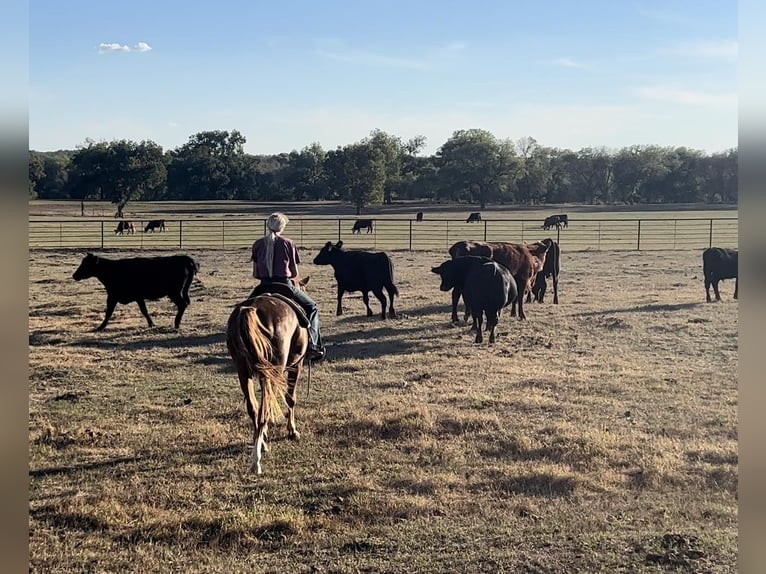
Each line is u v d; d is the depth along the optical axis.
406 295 19.70
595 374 11.00
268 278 7.88
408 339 13.78
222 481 6.86
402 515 6.13
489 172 103.75
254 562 5.34
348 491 6.59
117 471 7.15
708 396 9.80
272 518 5.96
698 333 14.23
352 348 12.97
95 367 11.55
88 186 93.00
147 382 10.68
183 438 8.09
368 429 8.30
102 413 9.12
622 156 112.44
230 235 44.41
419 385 10.38
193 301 18.69
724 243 39.34
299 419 8.68
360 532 5.80
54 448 7.79
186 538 5.72
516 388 10.20
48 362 11.80
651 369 11.34
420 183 111.88
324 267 27.20
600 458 7.37
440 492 6.57
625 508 6.25
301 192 120.06
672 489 6.65
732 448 7.60
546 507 6.27
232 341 6.75
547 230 50.75
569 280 23.44
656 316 16.25
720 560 5.25
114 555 5.44
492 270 13.17
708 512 6.13
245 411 9.09
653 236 44.50
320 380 10.71
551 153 119.88
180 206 94.06
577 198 116.62
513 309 16.48
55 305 17.95
